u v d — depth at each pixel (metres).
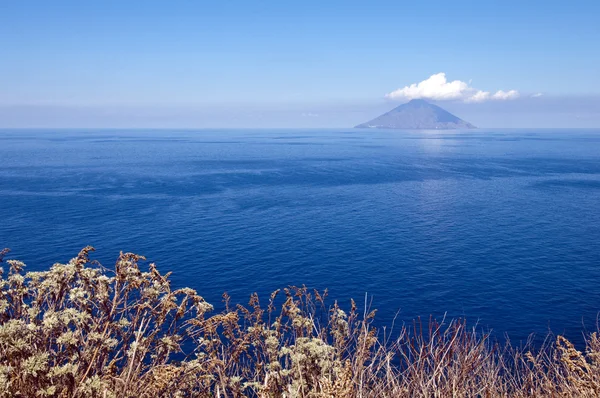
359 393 3.85
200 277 40.22
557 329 30.28
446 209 78.69
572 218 70.12
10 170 135.62
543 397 5.37
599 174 135.88
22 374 3.38
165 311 4.12
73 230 58.00
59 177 118.56
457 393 4.33
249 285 38.25
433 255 49.16
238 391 4.22
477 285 39.53
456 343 4.99
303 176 130.62
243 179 122.25
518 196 93.25
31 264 42.78
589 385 4.81
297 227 62.78
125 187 102.62
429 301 35.56
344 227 63.28
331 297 36.03
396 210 77.69
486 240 56.16
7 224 60.91
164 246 50.84
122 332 4.12
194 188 103.25
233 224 64.25
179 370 3.77
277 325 5.01
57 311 4.10
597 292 37.88
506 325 30.98
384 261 46.50
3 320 3.94
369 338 4.54
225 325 4.89
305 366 4.19
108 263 43.34
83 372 3.76
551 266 45.41
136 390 3.76
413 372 4.58
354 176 131.62
